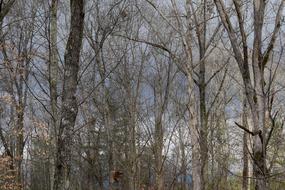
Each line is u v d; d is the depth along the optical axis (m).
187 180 18.62
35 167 29.39
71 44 6.01
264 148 4.71
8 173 20.14
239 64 4.92
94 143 20.06
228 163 18.92
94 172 19.64
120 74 18.83
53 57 10.61
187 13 9.90
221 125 22.00
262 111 4.75
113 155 18.19
